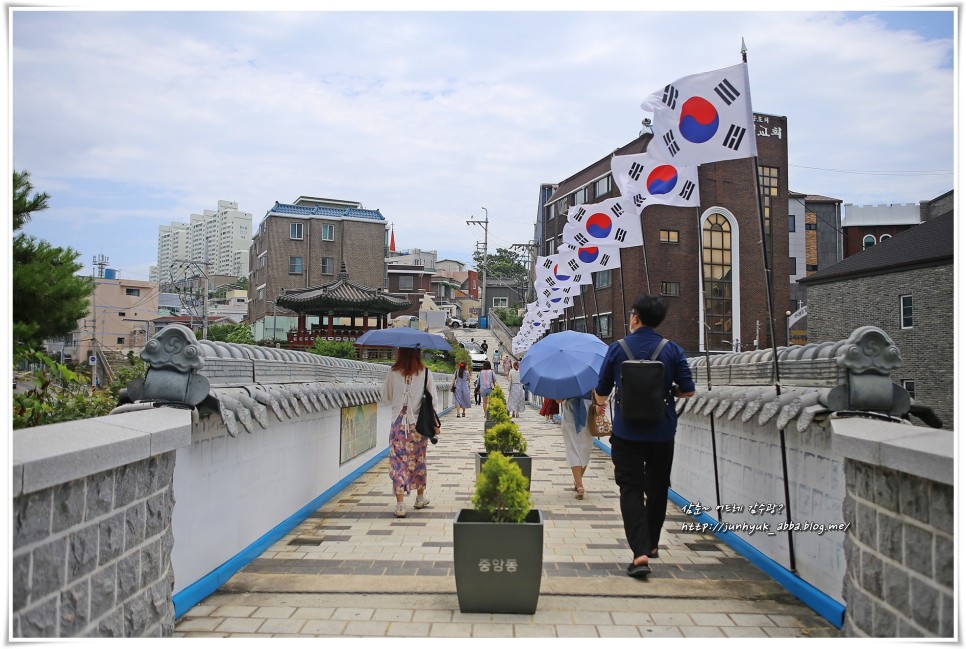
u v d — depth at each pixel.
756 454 5.41
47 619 2.53
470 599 4.16
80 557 2.75
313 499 7.36
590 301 40.44
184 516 4.22
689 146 6.05
